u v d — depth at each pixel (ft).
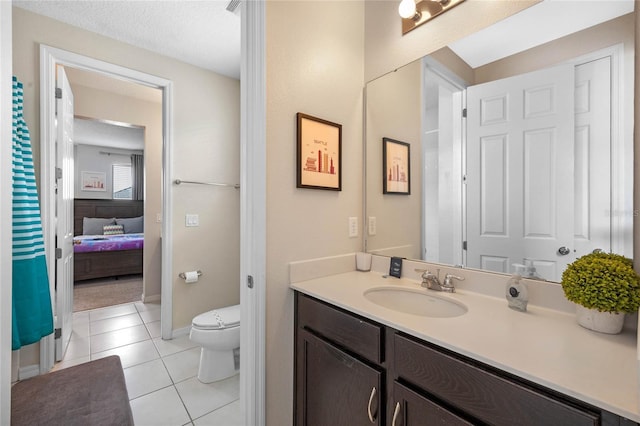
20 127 5.77
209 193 9.22
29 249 5.71
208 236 9.20
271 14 4.30
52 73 6.74
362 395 3.39
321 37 4.97
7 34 2.50
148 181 11.64
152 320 9.73
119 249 14.93
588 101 3.29
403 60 5.07
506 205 3.92
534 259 3.66
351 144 5.48
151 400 5.71
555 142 3.52
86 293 12.67
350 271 5.40
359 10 5.63
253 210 4.19
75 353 7.48
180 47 7.98
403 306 4.35
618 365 2.23
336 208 5.23
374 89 5.51
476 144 4.21
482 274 4.04
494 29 4.02
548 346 2.54
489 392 2.36
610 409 1.80
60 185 7.02
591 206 3.25
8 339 2.52
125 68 7.73
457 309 3.79
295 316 4.53
